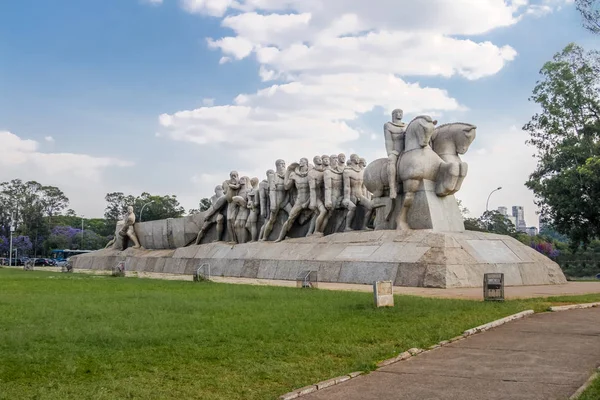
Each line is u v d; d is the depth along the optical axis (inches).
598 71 1312.7
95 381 227.9
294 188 995.3
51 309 416.5
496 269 661.9
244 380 229.1
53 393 208.1
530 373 232.5
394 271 669.3
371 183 812.0
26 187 3137.3
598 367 237.5
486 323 344.2
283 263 850.1
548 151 1405.0
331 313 388.5
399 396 207.0
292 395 207.6
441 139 777.6
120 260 1343.5
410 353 271.0
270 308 417.7
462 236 695.7
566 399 194.4
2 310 415.2
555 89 1339.8
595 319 370.0
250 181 1097.4
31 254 3117.6
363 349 278.1
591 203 1275.8
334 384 224.5
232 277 929.5
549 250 1886.1
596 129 1318.9
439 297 501.0
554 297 490.0
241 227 1077.1
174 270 1128.8
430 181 758.5
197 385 222.4
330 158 937.5
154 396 207.6
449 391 211.2
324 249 814.5
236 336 312.0
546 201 1375.5
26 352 271.9
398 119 799.1
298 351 276.2
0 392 210.1
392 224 787.4
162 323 350.3
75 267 1520.7
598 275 1414.9
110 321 360.5
